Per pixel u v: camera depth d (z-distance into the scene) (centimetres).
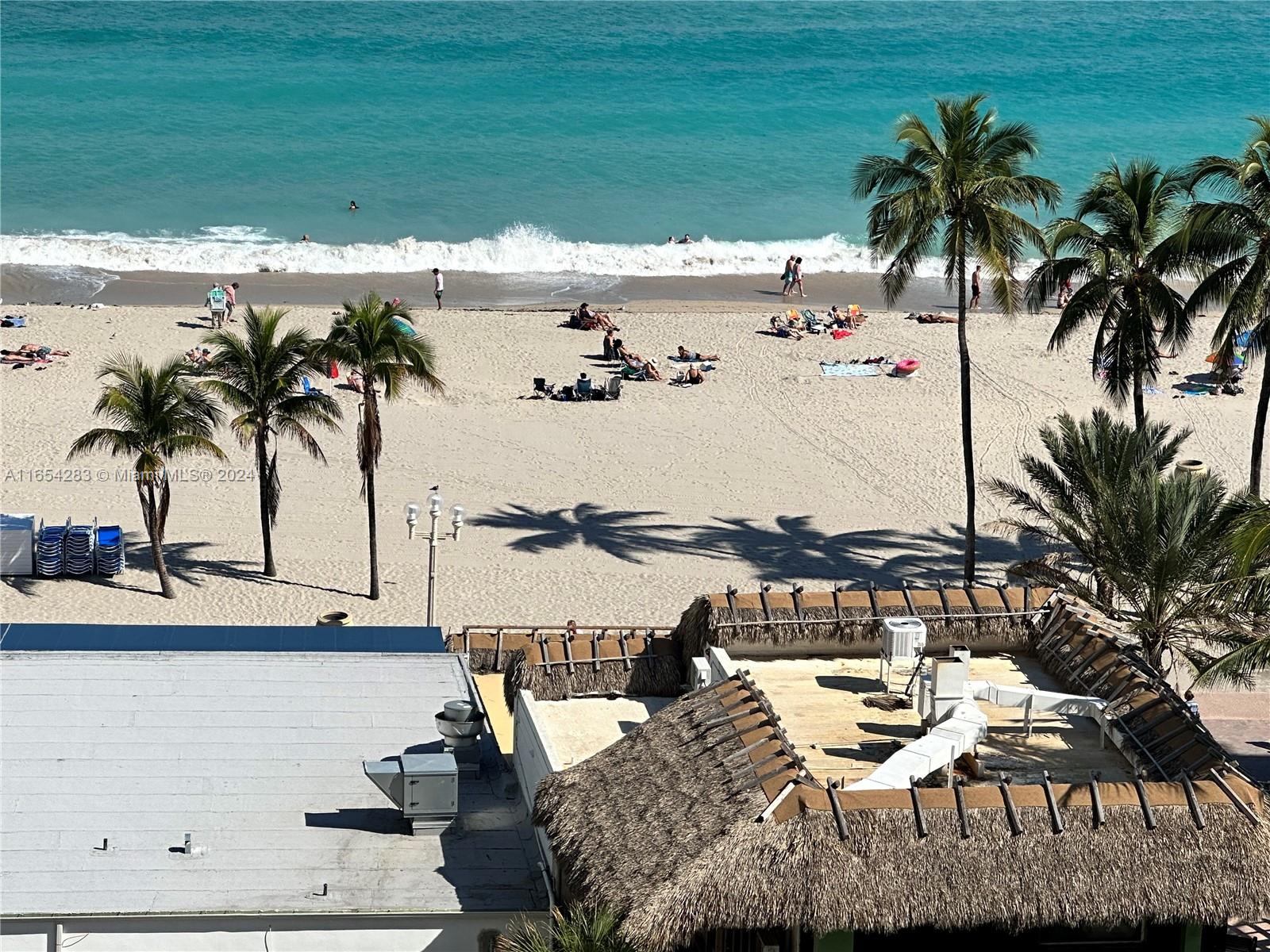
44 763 1894
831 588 3844
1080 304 3634
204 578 3725
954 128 3553
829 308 6750
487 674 2378
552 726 1972
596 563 3938
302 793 1892
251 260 7169
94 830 1769
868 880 1450
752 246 7731
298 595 3656
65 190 8288
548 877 1728
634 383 5481
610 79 12056
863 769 1714
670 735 1705
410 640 2353
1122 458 2945
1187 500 2642
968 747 1688
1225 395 5394
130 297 6531
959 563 4034
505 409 5138
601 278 7256
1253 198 3338
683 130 10356
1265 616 2625
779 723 1702
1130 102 11669
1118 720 1767
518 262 7406
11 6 14412
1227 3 17762
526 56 12925
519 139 9938
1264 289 3416
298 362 3734
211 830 1792
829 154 9819
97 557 3719
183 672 2159
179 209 8025
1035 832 1488
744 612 2019
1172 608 2844
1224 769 1606
